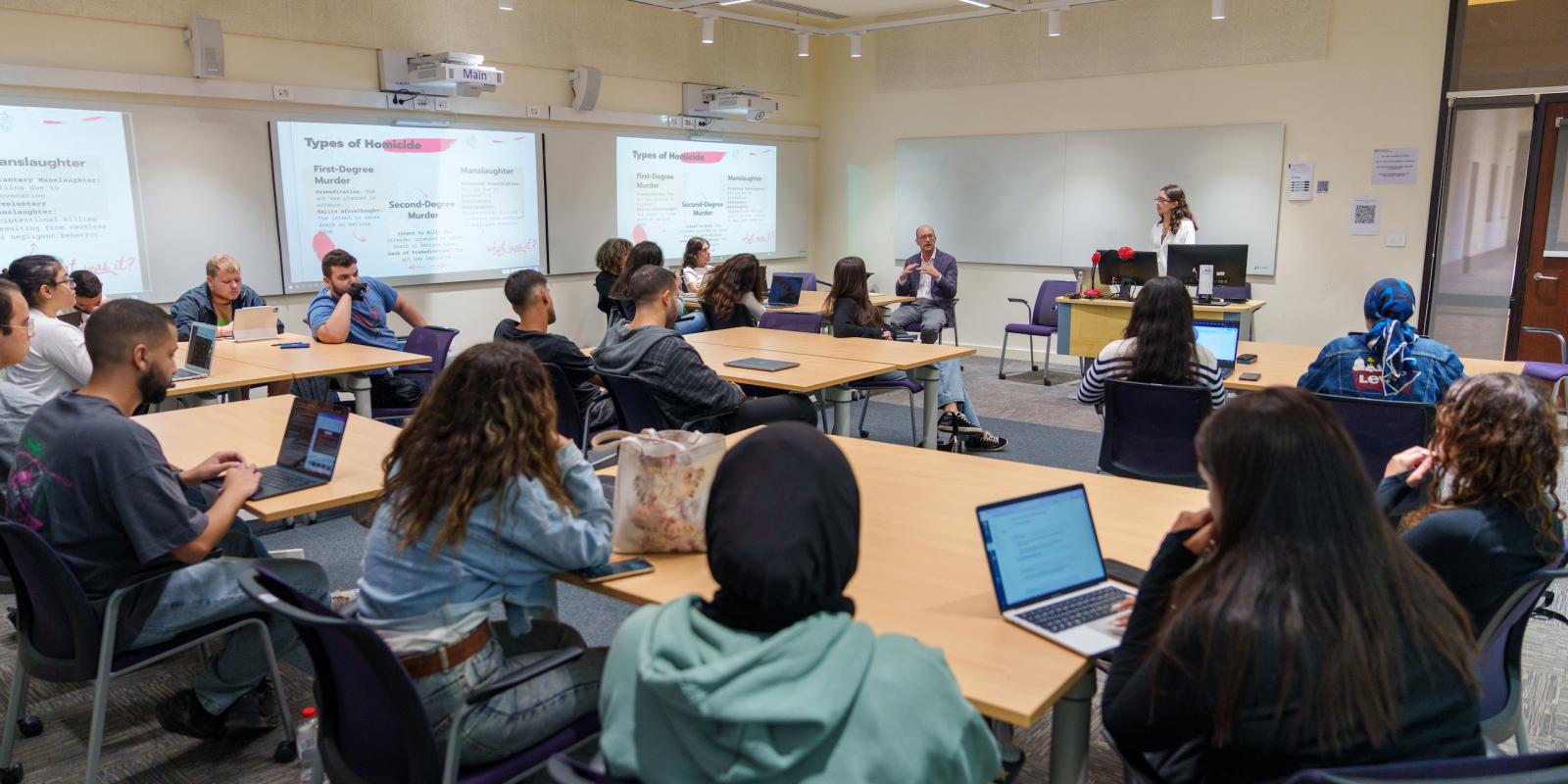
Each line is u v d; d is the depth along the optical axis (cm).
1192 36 746
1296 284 734
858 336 512
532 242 746
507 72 711
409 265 679
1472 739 116
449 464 164
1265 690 110
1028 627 159
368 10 633
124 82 536
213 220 586
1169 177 769
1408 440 276
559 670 175
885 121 918
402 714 149
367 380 434
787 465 108
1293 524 113
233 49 579
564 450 181
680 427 366
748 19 792
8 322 272
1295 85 711
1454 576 164
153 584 211
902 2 837
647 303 376
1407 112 674
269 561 233
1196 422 312
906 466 259
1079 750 158
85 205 536
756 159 903
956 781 103
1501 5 638
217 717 242
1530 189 645
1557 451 166
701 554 194
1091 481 243
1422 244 682
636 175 808
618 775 109
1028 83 827
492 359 168
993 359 873
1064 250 827
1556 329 653
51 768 236
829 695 99
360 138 643
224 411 329
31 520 204
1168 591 135
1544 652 296
